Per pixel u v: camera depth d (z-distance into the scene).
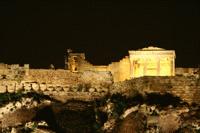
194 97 85.31
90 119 84.81
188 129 79.19
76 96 90.00
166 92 85.81
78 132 82.69
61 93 90.00
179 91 85.75
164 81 86.19
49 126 81.88
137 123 80.94
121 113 83.31
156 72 103.12
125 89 88.25
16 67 90.88
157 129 79.75
